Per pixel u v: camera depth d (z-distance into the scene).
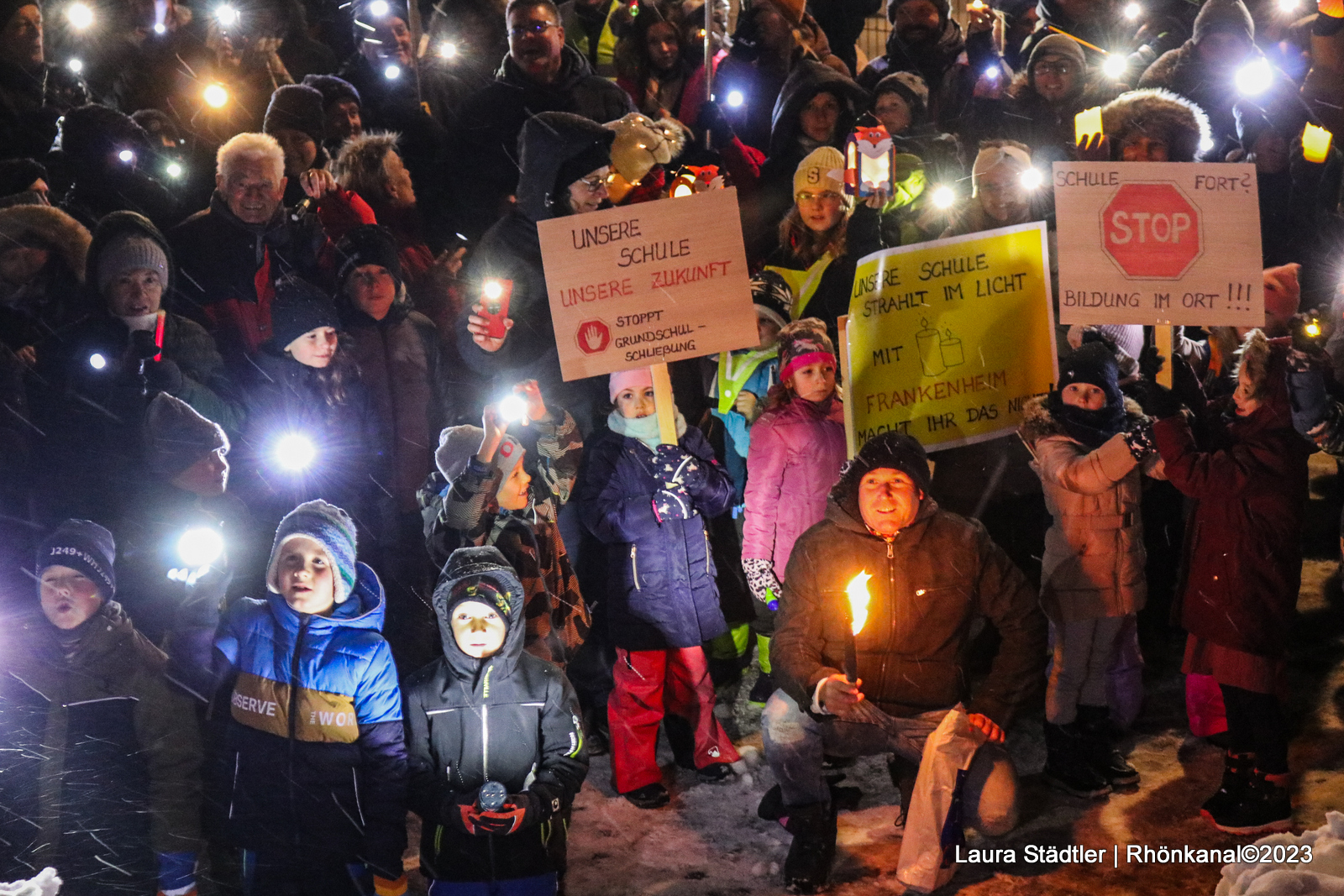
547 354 5.16
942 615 4.02
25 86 6.36
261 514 4.62
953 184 6.33
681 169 5.58
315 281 5.27
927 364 4.89
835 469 4.79
